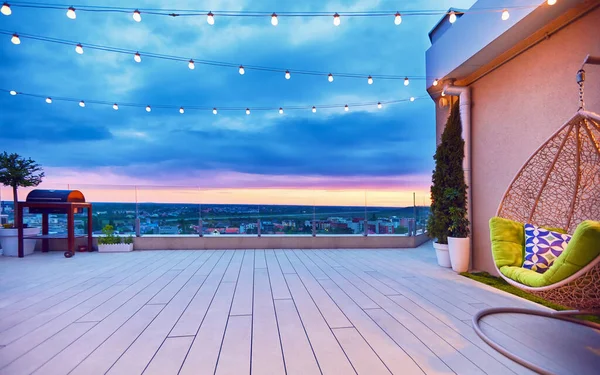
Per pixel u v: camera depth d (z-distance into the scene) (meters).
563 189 3.32
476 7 4.55
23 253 6.31
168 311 3.13
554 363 2.09
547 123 3.93
